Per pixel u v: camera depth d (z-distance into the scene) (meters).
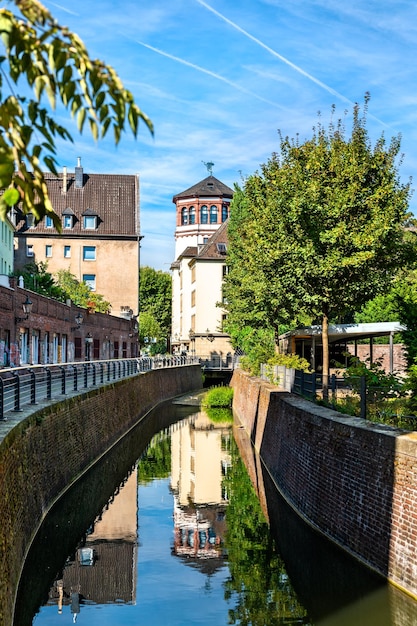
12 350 30.81
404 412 16.45
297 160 23.66
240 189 52.22
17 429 14.04
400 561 11.77
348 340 41.41
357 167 22.59
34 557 15.29
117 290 71.06
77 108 3.45
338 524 14.90
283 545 16.23
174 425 41.72
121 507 20.67
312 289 23.36
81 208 72.88
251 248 32.09
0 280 30.20
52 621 12.08
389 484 12.37
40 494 16.86
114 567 15.10
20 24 3.26
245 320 42.53
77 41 3.25
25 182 3.51
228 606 12.73
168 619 12.13
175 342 94.06
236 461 28.92
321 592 13.27
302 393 23.80
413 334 19.14
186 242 93.06
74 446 22.34
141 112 3.37
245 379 42.59
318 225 22.50
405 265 24.42
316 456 16.95
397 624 11.37
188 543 16.97
